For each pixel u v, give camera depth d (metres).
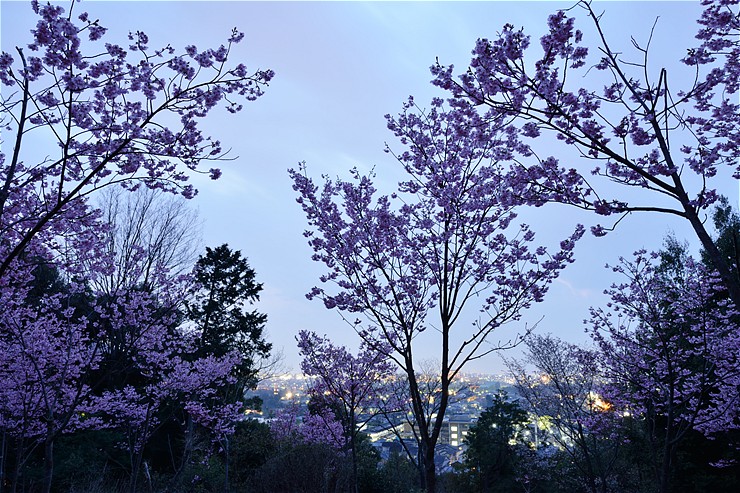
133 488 14.32
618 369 14.98
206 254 31.23
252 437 24.81
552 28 5.88
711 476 17.53
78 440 18.53
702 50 7.12
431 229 8.98
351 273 9.82
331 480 18.25
